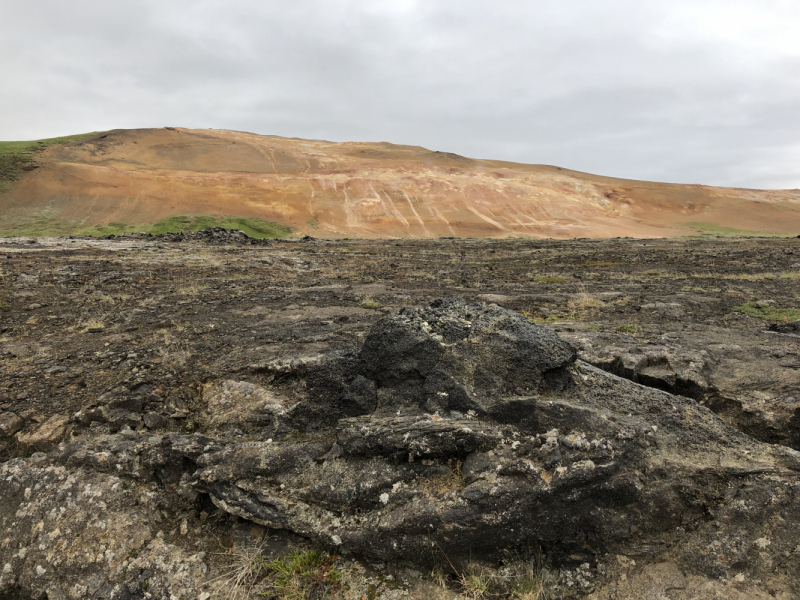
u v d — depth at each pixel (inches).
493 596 119.6
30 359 245.9
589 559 122.6
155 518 146.5
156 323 321.1
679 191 3250.5
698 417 145.8
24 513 147.2
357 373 167.6
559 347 154.7
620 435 130.7
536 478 124.8
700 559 117.2
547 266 749.9
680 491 126.0
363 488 132.7
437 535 123.9
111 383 214.2
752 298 435.5
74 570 133.1
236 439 165.6
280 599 120.9
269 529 138.9
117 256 714.8
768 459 132.0
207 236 1158.3
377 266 742.5
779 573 111.7
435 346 158.1
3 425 179.0
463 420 141.9
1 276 499.2
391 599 119.1
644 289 505.0
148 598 125.3
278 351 245.8
